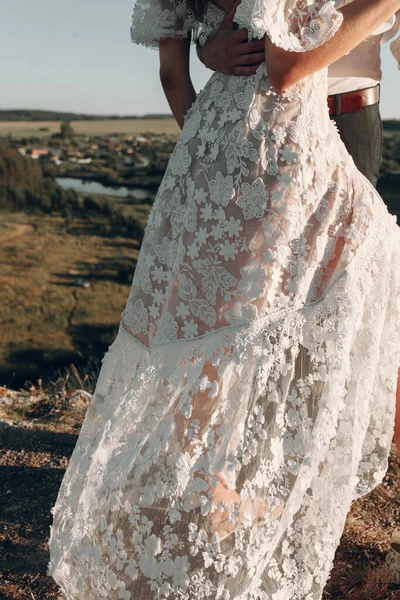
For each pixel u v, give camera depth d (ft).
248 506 5.18
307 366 5.30
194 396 5.28
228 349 5.24
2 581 6.46
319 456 5.13
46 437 9.78
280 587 5.30
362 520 7.44
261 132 5.28
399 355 5.93
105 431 5.58
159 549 5.19
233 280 5.27
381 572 6.34
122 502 5.35
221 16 5.72
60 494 5.79
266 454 5.21
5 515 7.61
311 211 5.31
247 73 5.38
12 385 12.87
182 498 5.20
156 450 5.31
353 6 5.04
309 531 5.38
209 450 5.23
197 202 5.46
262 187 5.24
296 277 5.26
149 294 5.88
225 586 5.13
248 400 5.23
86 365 13.75
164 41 6.27
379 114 6.91
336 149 5.55
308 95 5.38
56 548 5.59
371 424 6.19
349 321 5.20
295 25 5.06
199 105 5.75
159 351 5.51
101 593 5.38
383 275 5.56
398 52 6.72
